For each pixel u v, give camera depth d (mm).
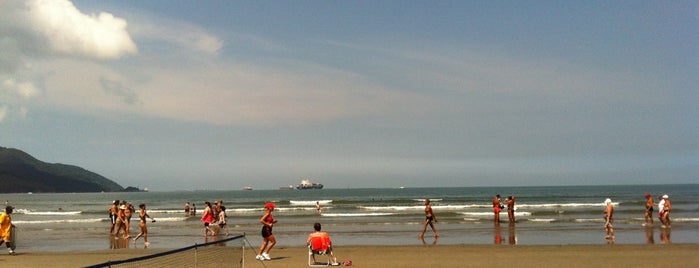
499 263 15266
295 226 31547
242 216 44562
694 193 118750
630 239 22031
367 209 55281
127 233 24828
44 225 36469
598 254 16719
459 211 49531
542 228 27625
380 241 22281
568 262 15281
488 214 42406
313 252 15039
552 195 102812
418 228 28656
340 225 31719
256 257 15961
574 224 29969
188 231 28625
